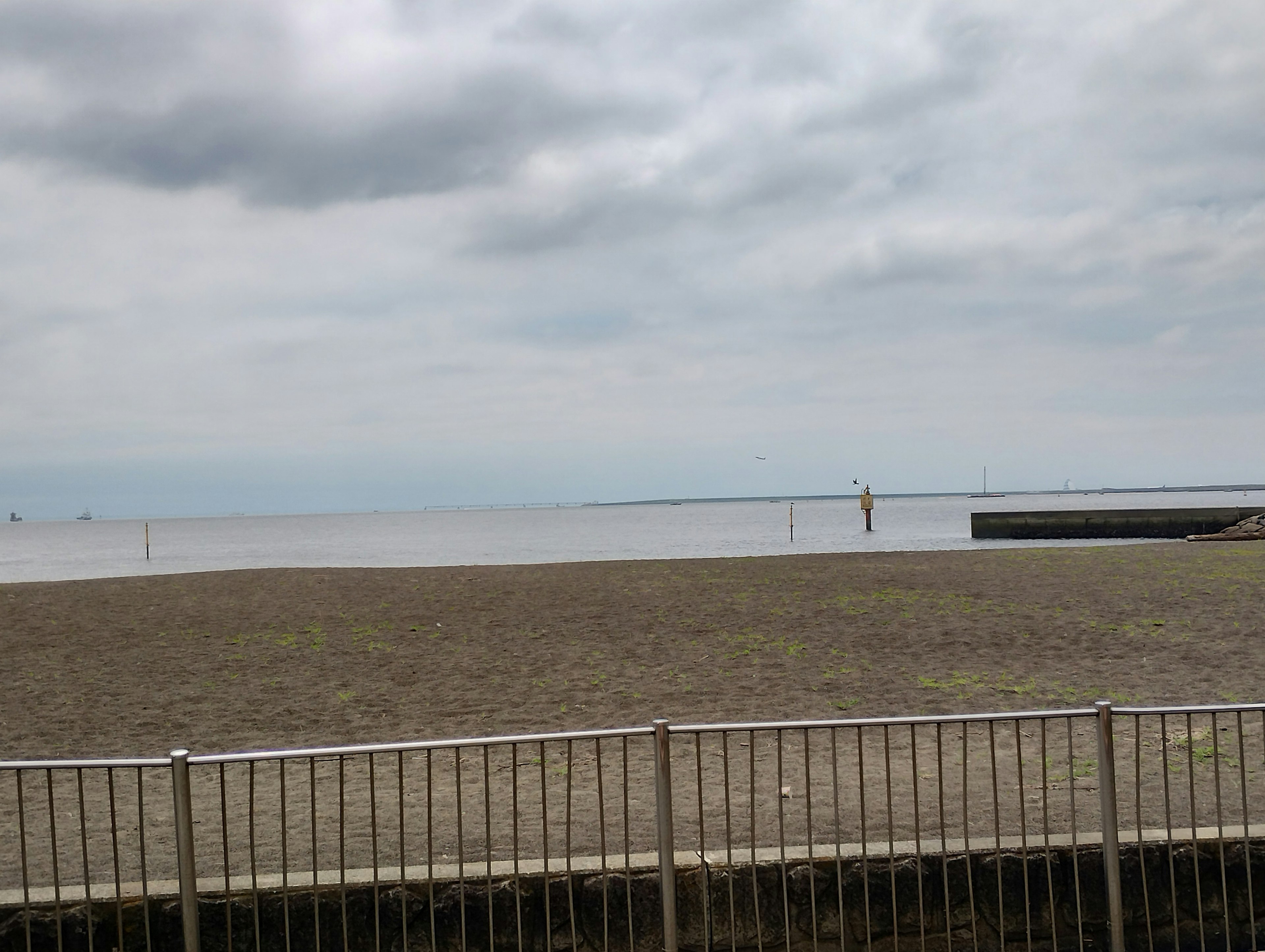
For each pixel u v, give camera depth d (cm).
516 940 540
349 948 536
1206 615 1491
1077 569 2080
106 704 1136
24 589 2120
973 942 559
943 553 2536
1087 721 932
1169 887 558
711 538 6338
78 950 519
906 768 778
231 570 2438
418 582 2142
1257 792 691
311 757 469
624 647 1409
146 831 671
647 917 543
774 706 1049
